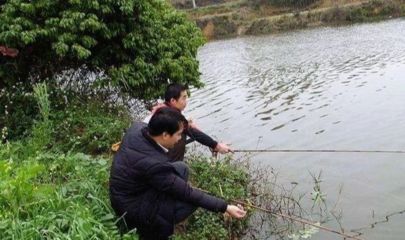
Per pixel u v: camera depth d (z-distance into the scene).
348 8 48.94
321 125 12.43
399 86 15.70
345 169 8.87
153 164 4.71
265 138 12.05
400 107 12.95
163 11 10.60
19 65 8.95
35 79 9.22
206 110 16.22
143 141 4.86
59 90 9.11
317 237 6.35
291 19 52.41
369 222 6.70
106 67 9.38
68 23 8.39
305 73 21.72
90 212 4.91
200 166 7.54
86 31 8.72
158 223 4.90
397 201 7.27
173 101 6.29
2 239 4.31
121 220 5.01
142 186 4.85
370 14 47.78
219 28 57.12
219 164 7.77
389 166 8.72
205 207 4.84
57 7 8.75
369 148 10.03
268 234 6.52
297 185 8.30
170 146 4.92
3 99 8.90
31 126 8.27
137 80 9.06
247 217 6.82
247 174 8.05
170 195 4.82
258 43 41.97
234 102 17.05
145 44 9.31
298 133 12.02
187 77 10.02
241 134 12.71
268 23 53.53
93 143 7.72
